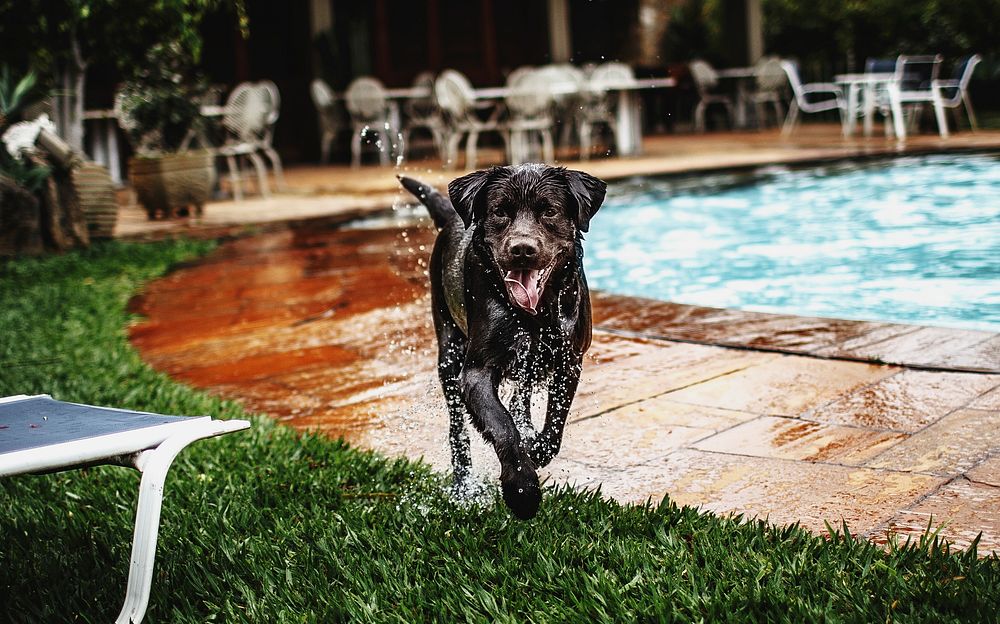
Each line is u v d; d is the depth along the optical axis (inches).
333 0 633.0
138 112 423.2
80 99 404.5
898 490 148.2
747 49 683.4
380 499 159.0
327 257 350.0
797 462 162.9
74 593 129.1
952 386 195.5
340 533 144.5
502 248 132.1
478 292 140.6
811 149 513.0
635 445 176.7
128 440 107.4
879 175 430.6
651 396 204.7
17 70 398.9
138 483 173.0
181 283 327.9
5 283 326.0
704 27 772.6
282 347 270.7
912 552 122.3
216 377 244.7
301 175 547.2
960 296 287.1
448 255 157.2
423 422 201.0
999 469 152.9
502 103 545.0
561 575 125.1
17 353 267.6
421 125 558.6
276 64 621.3
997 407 181.3
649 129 702.5
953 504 141.7
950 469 154.6
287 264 343.9
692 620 111.7
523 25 659.4
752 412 190.2
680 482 158.7
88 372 245.1
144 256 357.4
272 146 625.3
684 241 356.8
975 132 534.3
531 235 130.5
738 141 584.7
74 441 105.6
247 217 423.8
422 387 225.1
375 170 543.2
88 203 374.9
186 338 280.4
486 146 639.8
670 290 307.9
